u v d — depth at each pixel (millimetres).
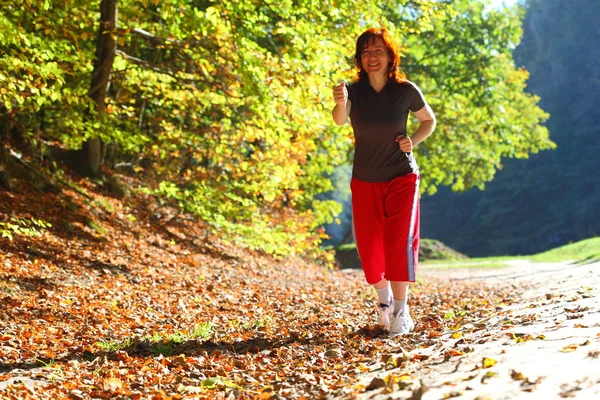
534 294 9664
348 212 66375
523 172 82688
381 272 6152
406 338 5629
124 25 14234
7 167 12633
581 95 81938
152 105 19219
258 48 12430
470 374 3412
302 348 5738
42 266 9641
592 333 4121
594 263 17766
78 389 4453
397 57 5719
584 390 2871
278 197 19156
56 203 12781
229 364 5184
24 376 4848
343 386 3789
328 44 11758
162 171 17750
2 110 12773
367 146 5809
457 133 29547
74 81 13914
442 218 88750
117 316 7602
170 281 10891
